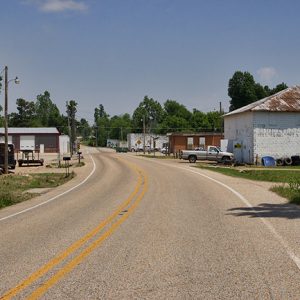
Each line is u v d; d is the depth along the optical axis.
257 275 7.14
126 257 8.45
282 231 10.97
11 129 104.62
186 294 6.23
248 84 117.75
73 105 108.88
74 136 108.88
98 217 14.02
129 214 14.35
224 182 26.41
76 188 26.12
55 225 12.79
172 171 36.53
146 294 6.25
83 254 8.80
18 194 23.06
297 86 56.38
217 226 11.80
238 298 6.04
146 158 64.94
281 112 52.28
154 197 19.25
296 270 7.41
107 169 41.97
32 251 9.27
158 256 8.49
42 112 187.75
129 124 190.38
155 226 11.93
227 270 7.45
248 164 52.03
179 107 189.88
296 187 21.58
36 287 6.69
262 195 19.44
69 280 7.02
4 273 7.55
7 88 41.34
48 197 21.84
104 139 190.12
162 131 152.00
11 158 47.47
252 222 12.37
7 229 12.42
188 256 8.47
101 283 6.80
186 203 16.94
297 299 5.98
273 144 52.19
